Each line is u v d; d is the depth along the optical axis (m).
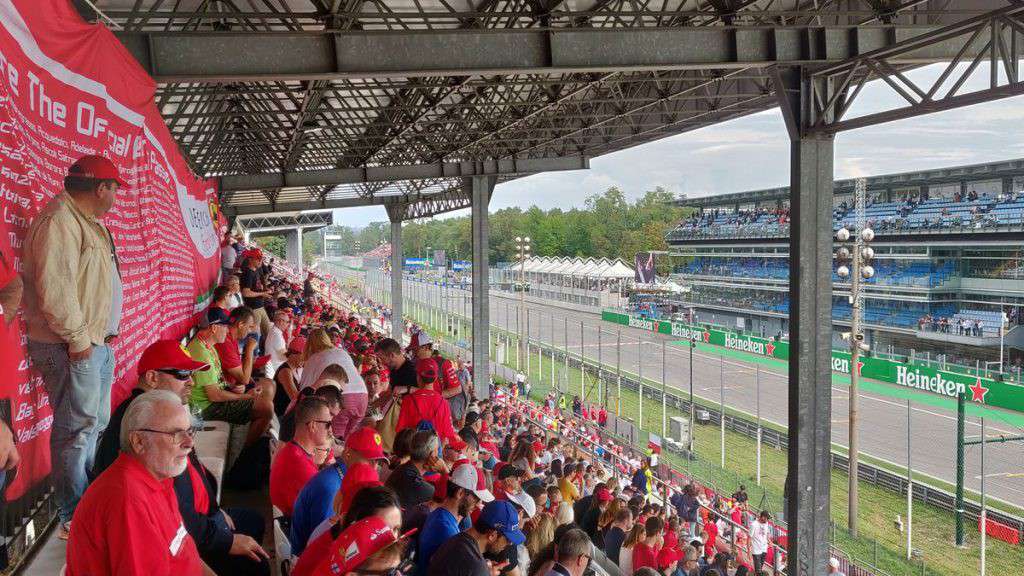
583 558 5.09
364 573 2.70
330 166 32.84
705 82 16.88
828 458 11.80
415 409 7.46
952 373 37.53
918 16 12.04
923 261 53.31
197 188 14.57
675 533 11.31
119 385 6.04
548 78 16.70
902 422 33.28
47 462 4.18
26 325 4.02
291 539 4.23
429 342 8.28
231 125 20.09
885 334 55.03
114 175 4.74
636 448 26.30
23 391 3.89
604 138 25.12
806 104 11.48
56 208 4.33
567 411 32.09
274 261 53.94
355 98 18.77
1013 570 18.08
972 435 30.89
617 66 10.37
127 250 6.84
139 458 2.84
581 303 82.88
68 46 5.10
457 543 4.16
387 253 178.38
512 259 142.12
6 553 3.63
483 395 26.53
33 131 4.34
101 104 5.89
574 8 12.62
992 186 55.66
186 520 3.48
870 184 63.19
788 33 10.95
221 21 10.92
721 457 27.48
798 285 11.58
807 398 11.70
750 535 15.40
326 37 9.20
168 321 9.48
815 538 11.78
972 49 10.98
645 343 57.69
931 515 22.22
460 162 26.31
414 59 9.57
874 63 10.64
